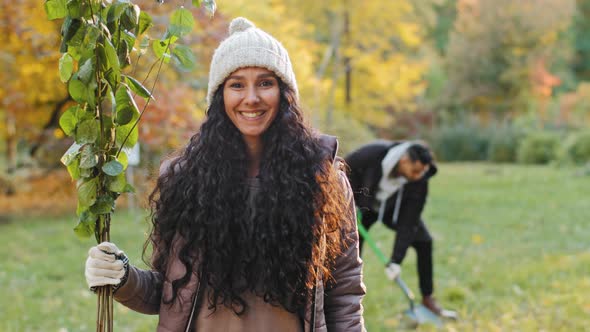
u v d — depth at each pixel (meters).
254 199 1.85
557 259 7.20
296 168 1.85
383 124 16.81
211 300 1.82
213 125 1.89
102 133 1.76
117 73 1.72
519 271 6.54
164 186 1.89
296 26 12.24
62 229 9.49
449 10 35.00
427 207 11.91
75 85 1.71
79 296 5.75
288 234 1.82
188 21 1.89
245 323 1.83
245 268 1.81
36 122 12.45
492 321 4.95
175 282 1.84
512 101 29.27
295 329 1.86
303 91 12.18
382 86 15.74
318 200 1.86
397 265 4.74
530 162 23.08
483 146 26.25
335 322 1.96
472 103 29.95
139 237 8.54
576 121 25.50
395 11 15.09
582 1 35.78
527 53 29.02
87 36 1.70
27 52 8.95
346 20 15.29
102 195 1.78
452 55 30.17
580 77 36.00
